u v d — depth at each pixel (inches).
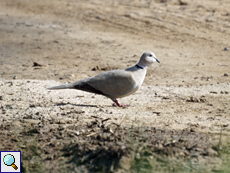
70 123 411.8
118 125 394.9
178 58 795.4
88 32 1035.9
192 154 339.3
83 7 1318.9
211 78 640.4
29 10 1366.9
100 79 447.2
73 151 362.9
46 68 728.3
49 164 354.9
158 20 1070.4
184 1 1216.2
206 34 940.0
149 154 340.8
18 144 388.8
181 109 451.5
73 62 777.6
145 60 453.1
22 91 537.0
